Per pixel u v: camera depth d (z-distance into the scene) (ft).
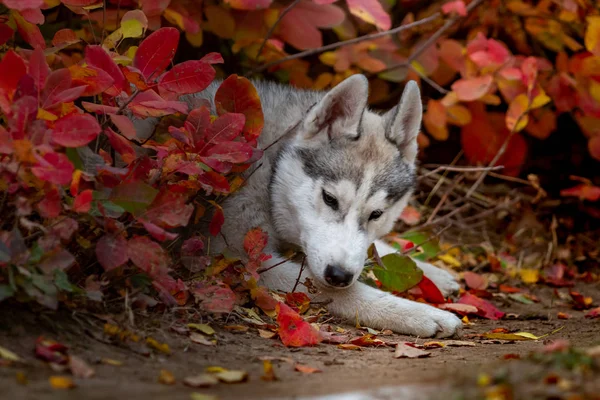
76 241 13.98
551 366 10.53
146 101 14.94
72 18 21.67
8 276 12.21
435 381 10.73
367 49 25.98
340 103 18.88
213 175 15.66
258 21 24.07
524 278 26.08
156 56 15.52
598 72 26.13
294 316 15.12
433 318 17.63
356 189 18.28
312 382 11.38
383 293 18.44
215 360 12.98
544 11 27.89
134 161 14.89
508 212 31.22
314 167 18.51
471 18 28.71
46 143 12.68
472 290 23.30
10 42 17.47
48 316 12.60
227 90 16.52
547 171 34.19
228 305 15.03
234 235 18.52
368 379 11.59
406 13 30.37
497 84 26.25
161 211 13.78
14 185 12.60
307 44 24.17
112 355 12.17
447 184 31.65
